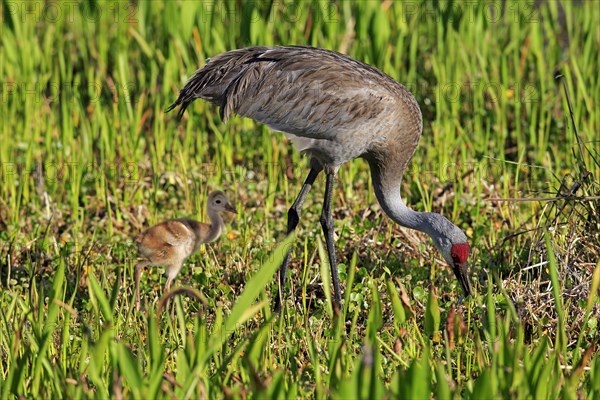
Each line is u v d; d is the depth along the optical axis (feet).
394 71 53.01
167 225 35.42
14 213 43.19
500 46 57.57
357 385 22.21
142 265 35.14
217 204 37.37
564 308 32.55
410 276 36.19
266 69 37.83
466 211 43.75
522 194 43.80
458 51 54.60
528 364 25.44
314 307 35.76
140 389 23.40
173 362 28.63
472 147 48.83
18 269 37.88
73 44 60.29
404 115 38.19
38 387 25.38
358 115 37.60
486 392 23.11
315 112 37.63
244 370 26.08
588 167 43.16
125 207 45.19
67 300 35.88
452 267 36.24
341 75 37.63
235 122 51.31
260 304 25.27
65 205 45.50
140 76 54.49
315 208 44.50
